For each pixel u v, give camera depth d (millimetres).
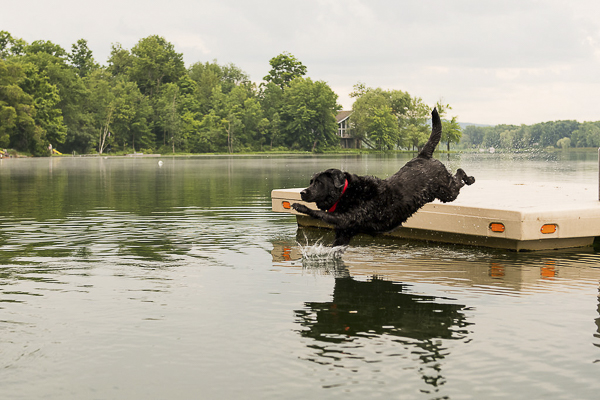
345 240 5988
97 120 96500
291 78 132250
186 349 3592
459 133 92438
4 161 54000
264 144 119000
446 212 7766
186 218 10594
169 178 24828
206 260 6629
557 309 4484
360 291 5113
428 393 2943
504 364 3324
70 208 12344
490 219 7320
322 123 117062
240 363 3359
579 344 3645
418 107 124938
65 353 3525
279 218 10625
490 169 28359
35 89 78562
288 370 3250
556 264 6430
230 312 4410
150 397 2914
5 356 3475
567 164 36250
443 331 3926
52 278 5664
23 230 9062
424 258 6789
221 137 110562
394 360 3395
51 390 3004
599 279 5621
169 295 4965
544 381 3084
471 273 5910
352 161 53125
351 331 3936
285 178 24766
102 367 3307
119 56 133500
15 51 91438
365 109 123000
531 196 9094
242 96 118500
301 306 4598
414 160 6496
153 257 6832
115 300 4785
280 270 6070
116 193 16516
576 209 7387
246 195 15781
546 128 90062
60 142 82750
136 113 103750
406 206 6012
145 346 3648
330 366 3305
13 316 4309
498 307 4551
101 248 7465
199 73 137500
